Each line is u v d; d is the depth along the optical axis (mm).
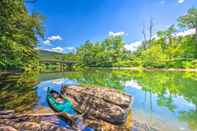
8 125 7973
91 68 90875
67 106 12125
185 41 84062
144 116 12039
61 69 76938
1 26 20062
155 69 68562
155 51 77375
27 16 34531
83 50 111500
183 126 10266
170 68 65750
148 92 20359
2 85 21891
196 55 71875
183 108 13938
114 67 94875
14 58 29312
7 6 17875
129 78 35188
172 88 22609
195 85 24469
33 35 39594
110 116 10570
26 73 39938
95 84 26266
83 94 13883
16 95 16703
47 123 8625
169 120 11242
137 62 86000
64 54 130375
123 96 13352
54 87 23516
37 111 11844
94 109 11438
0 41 21297
